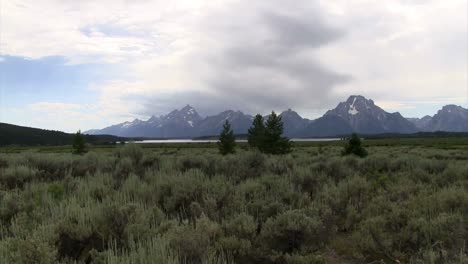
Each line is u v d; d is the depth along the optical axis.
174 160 12.02
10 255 3.50
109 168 10.66
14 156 11.98
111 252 3.74
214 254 4.07
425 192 7.36
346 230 6.19
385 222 5.61
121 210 4.76
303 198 6.98
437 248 4.53
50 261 3.44
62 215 5.04
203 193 6.62
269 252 4.79
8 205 5.66
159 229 4.75
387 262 4.73
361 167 13.04
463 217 5.55
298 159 14.74
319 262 4.46
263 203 6.37
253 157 11.39
